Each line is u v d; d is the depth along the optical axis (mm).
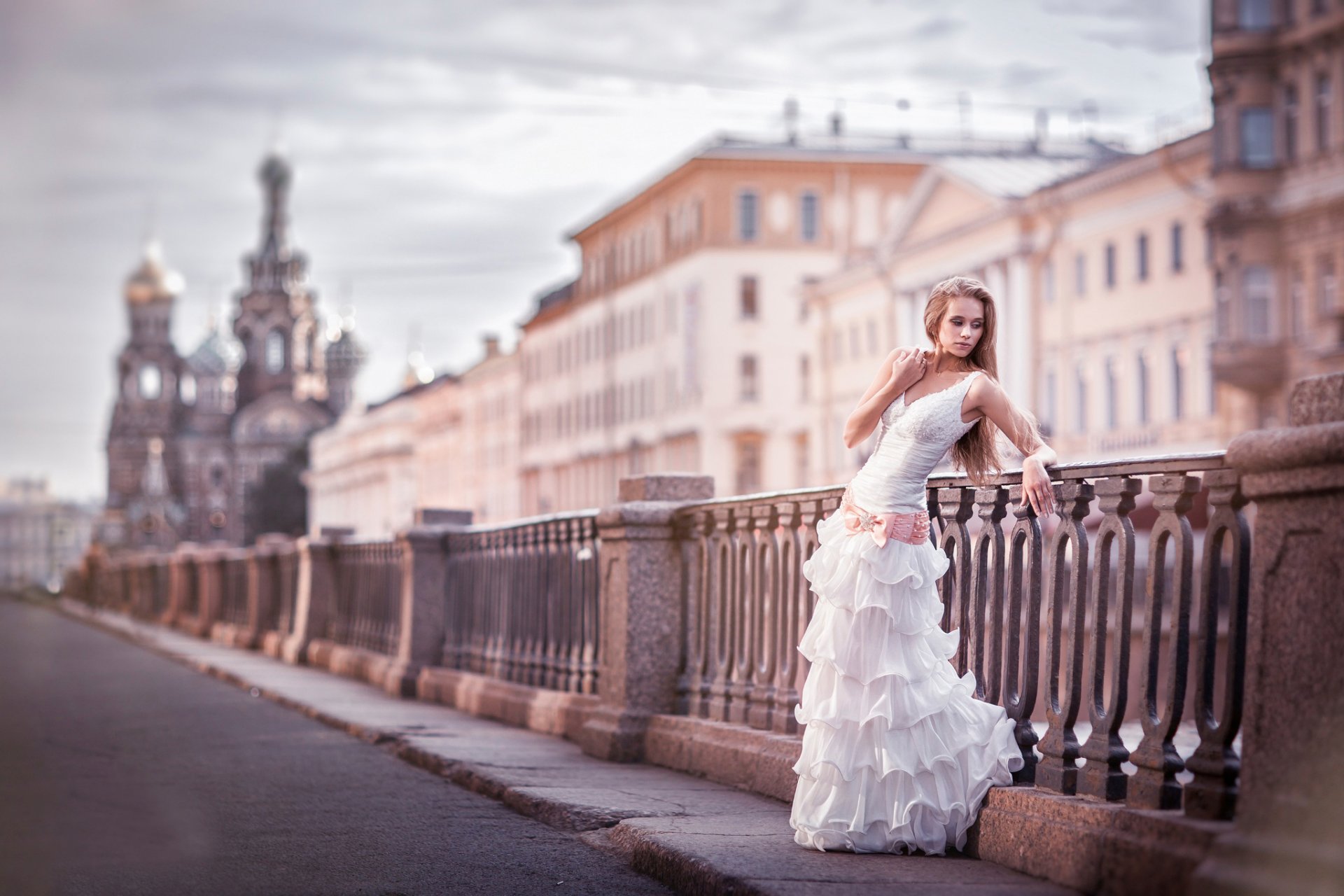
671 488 9922
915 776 6133
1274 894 4469
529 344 109562
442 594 15594
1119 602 5590
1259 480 4668
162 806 8617
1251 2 46344
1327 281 44906
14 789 9281
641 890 6320
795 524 8023
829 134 85938
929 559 6234
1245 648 4918
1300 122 45656
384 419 141000
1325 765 4414
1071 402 55812
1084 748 5707
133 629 33938
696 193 83438
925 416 6098
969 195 61406
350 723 12484
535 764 9602
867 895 5426
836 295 72938
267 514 176500
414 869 6781
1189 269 49906
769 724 8312
